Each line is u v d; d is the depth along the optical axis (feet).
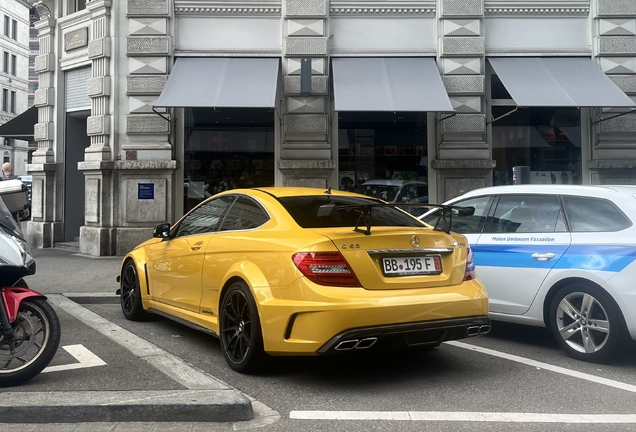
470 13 38.19
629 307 14.94
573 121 39.96
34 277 30.14
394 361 16.12
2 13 166.40
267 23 38.55
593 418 11.65
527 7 38.99
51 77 44.11
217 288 15.60
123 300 22.02
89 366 14.74
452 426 11.18
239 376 14.51
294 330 12.90
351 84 35.76
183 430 10.91
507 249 18.03
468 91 38.14
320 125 37.86
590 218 16.60
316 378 14.37
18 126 48.24
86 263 35.12
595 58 38.99
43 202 43.65
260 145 39.14
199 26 38.52
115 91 38.50
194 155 39.09
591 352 15.81
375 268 13.05
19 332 14.06
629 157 39.40
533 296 17.21
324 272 12.71
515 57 38.99
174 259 18.24
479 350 17.54
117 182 38.58
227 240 15.61
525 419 11.57
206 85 35.32
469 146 38.22
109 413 11.32
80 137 44.78
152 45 37.93
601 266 15.58
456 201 20.56
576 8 39.11
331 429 11.02
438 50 38.45
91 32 40.52
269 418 11.60
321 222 14.55
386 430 10.96
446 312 13.38
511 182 39.70
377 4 38.63
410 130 39.24
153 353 16.03
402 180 39.22
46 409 11.23
